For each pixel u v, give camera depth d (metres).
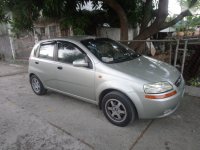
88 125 3.37
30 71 4.86
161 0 6.67
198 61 4.98
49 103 4.46
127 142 2.84
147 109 2.84
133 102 2.91
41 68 4.49
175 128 3.12
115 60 3.57
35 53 4.71
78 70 3.58
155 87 2.79
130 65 3.37
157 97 2.77
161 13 6.83
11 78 7.10
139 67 3.30
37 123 3.57
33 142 2.99
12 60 10.57
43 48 4.50
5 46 11.04
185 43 4.45
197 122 3.25
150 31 7.18
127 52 4.11
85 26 7.87
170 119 3.38
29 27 7.41
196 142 2.75
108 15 8.65
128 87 2.91
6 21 7.21
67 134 3.14
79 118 3.64
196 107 3.76
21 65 9.56
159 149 2.65
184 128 3.10
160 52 7.72
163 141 2.81
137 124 3.29
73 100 4.54
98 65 3.30
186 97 4.21
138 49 7.14
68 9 7.20
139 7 8.55
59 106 4.25
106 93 3.33
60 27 8.02
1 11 6.25
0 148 2.89
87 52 3.52
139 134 3.01
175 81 3.06
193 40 5.05
